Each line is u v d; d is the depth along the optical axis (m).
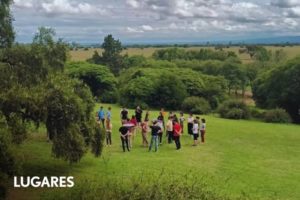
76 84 24.53
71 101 22.11
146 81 75.88
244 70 110.69
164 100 74.94
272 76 77.06
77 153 22.23
